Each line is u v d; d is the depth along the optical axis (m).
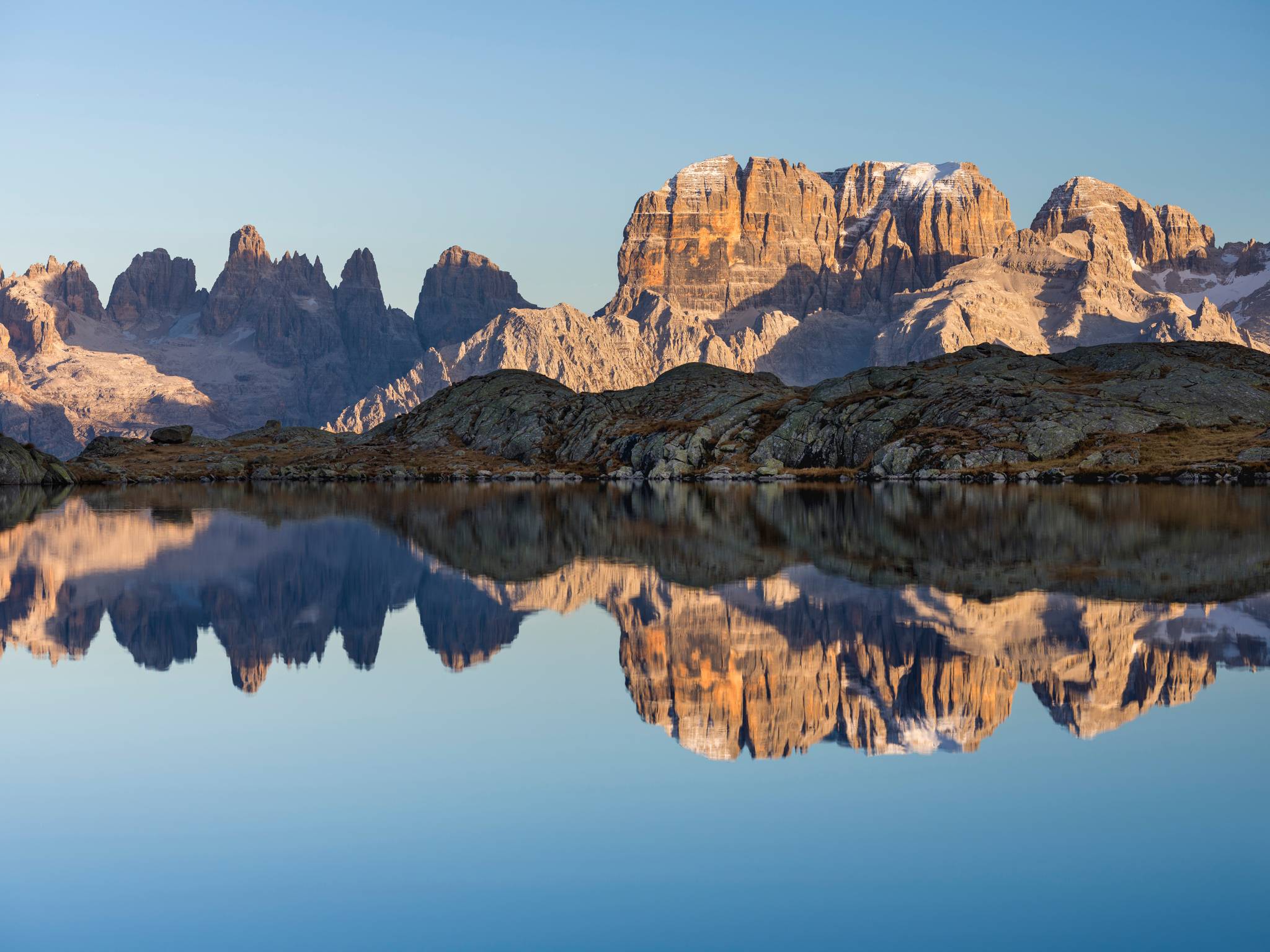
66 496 152.62
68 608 49.38
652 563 65.25
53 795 24.11
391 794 24.02
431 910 18.42
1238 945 16.92
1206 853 20.39
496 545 76.56
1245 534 77.25
